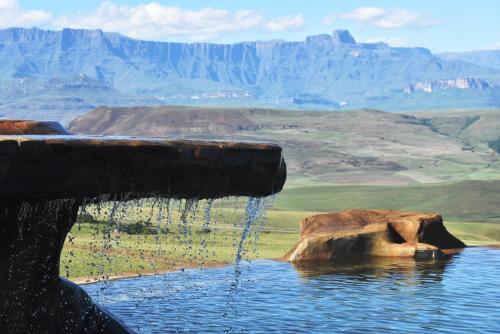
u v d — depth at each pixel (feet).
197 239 116.06
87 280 72.90
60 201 37.01
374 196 527.81
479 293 69.97
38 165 33.78
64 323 43.09
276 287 72.74
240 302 63.31
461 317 57.93
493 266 95.25
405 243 110.32
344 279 80.12
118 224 42.68
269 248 116.16
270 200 44.80
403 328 53.67
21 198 34.50
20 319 40.40
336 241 104.63
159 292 67.77
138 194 37.42
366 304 63.31
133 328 51.98
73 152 34.45
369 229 109.91
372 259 104.42
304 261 100.37
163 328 52.39
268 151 39.63
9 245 38.58
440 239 120.37
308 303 63.36
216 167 38.04
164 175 36.81
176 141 37.42
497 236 198.39
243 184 39.27
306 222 114.21
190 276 79.20
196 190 37.93
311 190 568.82
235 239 123.75
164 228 117.91
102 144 35.09
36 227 39.06
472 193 515.91
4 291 39.55
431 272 87.45
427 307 61.98
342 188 575.38
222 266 89.81
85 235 102.73
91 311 46.14
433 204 495.41
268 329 52.70
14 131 42.63
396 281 78.79
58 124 46.16
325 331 52.34
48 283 42.42
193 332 51.37
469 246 125.18
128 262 85.51
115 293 66.74
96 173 35.12
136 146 35.83
